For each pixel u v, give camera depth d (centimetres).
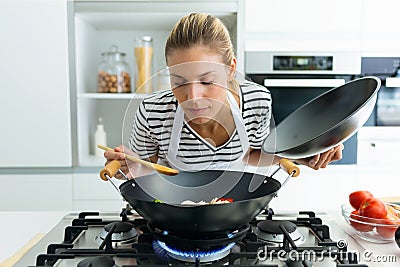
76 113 215
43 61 212
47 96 214
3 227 110
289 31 215
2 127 216
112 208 220
